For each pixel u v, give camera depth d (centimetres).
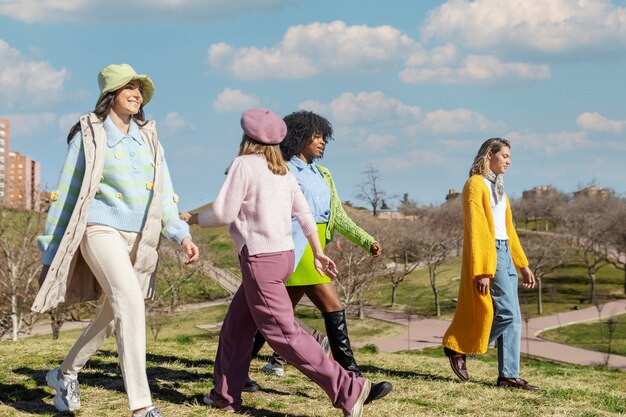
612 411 623
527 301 7062
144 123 467
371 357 965
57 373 483
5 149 10844
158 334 5066
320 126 588
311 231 493
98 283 461
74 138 440
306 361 466
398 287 7719
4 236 4125
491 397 632
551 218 12612
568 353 4762
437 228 8838
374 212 10181
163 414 482
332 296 562
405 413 533
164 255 5712
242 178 468
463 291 713
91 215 436
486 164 708
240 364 506
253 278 465
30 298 3944
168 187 468
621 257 9600
